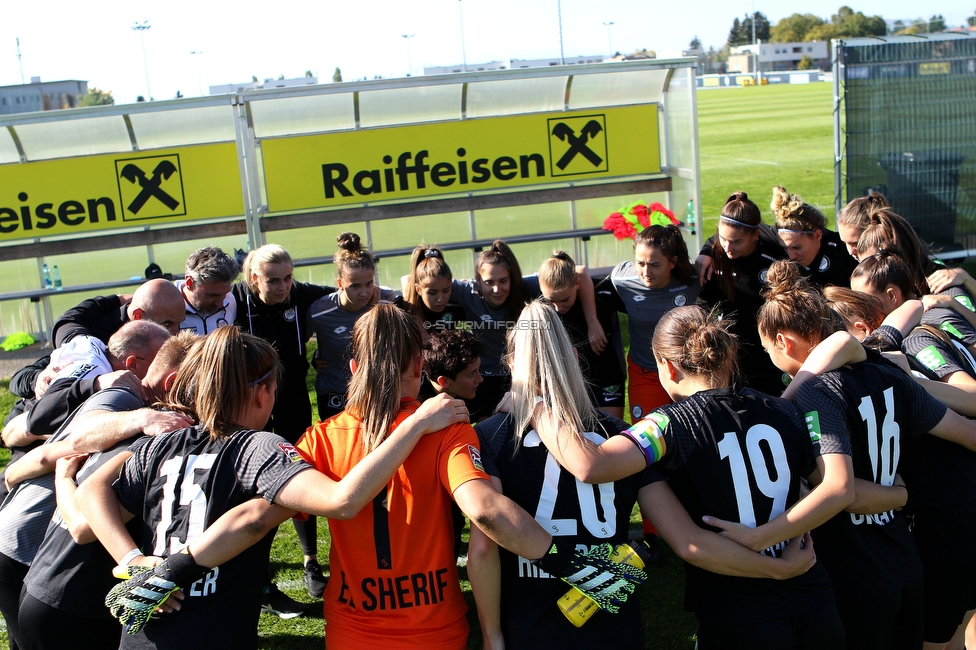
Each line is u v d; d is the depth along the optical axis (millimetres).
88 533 2420
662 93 8453
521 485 2395
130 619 2168
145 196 7805
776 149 25531
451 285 4469
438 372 3232
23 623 2545
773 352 2805
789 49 110438
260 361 2441
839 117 8773
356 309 4367
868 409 2533
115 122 7520
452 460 2328
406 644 2334
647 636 3637
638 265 4336
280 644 3736
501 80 7918
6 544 2725
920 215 9156
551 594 2350
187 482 2305
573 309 4461
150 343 3080
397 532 2359
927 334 3010
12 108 52500
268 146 7777
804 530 2301
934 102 8906
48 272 7859
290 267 4246
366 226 8164
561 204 8555
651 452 2336
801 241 4312
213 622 2266
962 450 2879
